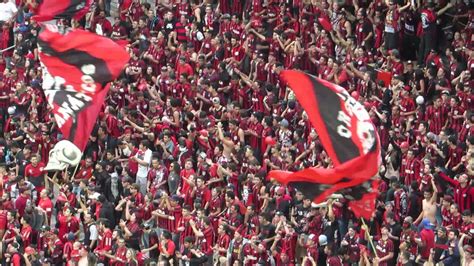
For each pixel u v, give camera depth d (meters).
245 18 128.62
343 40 123.12
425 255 100.00
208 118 117.06
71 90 84.69
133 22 130.88
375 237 102.25
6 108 123.69
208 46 126.44
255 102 119.00
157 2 131.50
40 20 87.75
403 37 123.31
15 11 130.75
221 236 104.88
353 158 78.69
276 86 120.50
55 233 107.56
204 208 109.19
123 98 120.50
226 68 123.19
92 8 130.75
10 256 105.62
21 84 122.31
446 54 121.00
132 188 110.31
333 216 102.88
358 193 79.62
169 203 107.81
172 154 115.38
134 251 105.75
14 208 109.56
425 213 103.06
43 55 84.62
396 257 101.88
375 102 113.88
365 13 124.44
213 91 121.00
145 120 118.25
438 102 111.88
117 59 84.75
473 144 105.12
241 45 124.75
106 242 106.38
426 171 104.25
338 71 118.56
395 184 104.38
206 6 129.00
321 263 102.56
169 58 126.38
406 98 113.38
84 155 114.94
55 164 86.06
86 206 110.06
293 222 104.69
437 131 111.81
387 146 110.69
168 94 121.94
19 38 128.12
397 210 103.81
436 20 122.88
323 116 79.25
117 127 116.88
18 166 114.06
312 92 79.44
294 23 126.25
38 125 118.12
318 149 109.38
